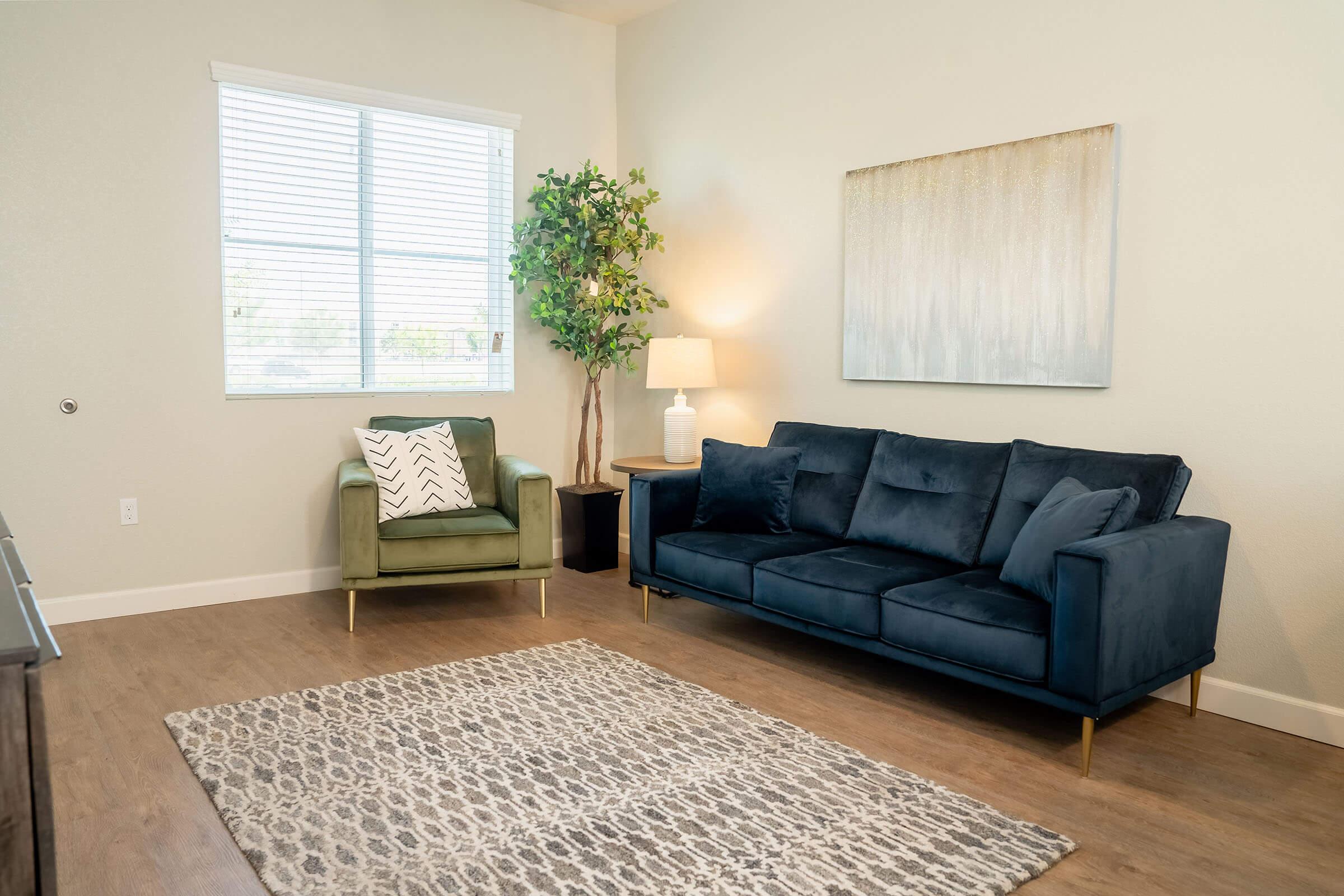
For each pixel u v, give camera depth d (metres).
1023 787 2.42
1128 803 2.34
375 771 2.46
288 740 2.65
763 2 4.39
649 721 2.82
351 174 4.45
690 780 2.42
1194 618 2.74
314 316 4.41
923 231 3.69
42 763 0.93
